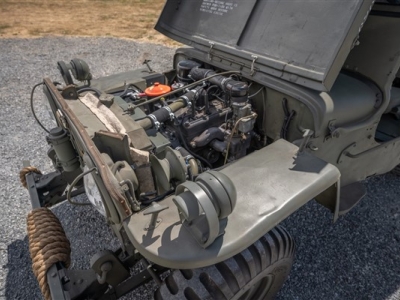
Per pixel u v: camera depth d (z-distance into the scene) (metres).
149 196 1.61
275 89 1.94
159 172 1.52
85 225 2.85
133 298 2.23
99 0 15.25
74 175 2.35
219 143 2.02
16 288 2.36
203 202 1.13
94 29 10.20
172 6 2.99
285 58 1.92
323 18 1.79
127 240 1.61
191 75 2.48
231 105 2.02
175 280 1.46
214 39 2.45
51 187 2.46
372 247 2.56
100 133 1.54
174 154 1.55
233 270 1.43
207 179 1.19
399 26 1.94
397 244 2.58
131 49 8.21
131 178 1.45
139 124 1.81
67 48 8.34
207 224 1.19
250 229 1.30
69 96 2.00
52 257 1.69
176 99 2.22
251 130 2.07
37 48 8.34
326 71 1.63
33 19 11.31
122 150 1.54
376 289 2.24
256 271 1.50
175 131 2.13
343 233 2.69
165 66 6.93
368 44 2.10
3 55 7.80
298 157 1.68
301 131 1.89
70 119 1.67
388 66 2.02
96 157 1.37
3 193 3.26
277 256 1.60
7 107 5.19
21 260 2.56
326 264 2.42
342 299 2.18
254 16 2.22
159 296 1.48
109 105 1.90
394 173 3.29
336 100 1.92
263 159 1.67
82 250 2.61
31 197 2.28
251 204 1.40
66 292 1.58
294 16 1.95
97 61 7.34
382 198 3.07
